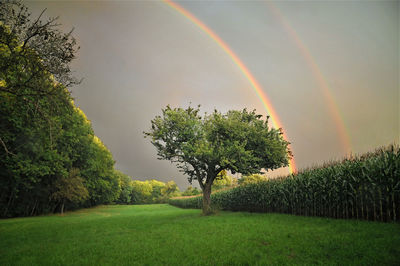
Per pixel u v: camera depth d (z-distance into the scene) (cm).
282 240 1012
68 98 1473
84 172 4616
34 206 3619
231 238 1116
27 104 1408
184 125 2561
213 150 2333
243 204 3069
